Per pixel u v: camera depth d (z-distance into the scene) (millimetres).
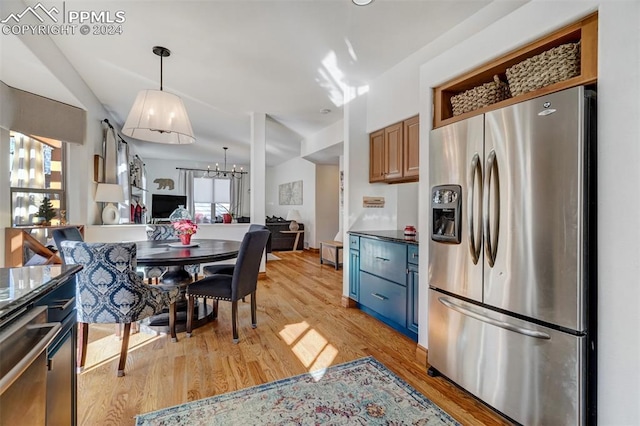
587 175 1357
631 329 1236
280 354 2398
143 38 2650
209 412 1713
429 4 2188
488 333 1726
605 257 1312
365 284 3299
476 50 1912
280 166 9953
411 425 1630
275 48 2809
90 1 2139
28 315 966
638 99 1214
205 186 9883
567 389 1396
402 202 3875
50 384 1169
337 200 8117
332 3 2180
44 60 2553
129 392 1892
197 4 2193
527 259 1533
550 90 1545
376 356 2385
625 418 1253
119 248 2033
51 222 3533
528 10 1631
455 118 2043
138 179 7262
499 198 1659
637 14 1217
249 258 2676
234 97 4078
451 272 1969
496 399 1679
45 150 3547
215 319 3115
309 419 1664
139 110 2527
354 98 3668
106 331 2797
